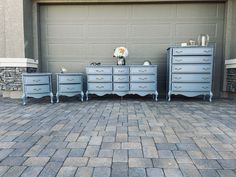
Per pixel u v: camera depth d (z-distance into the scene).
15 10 4.96
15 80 4.97
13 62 4.93
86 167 1.70
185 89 4.77
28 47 5.22
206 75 4.70
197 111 3.79
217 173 1.61
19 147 2.11
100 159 1.84
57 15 5.54
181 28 5.40
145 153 1.97
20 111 3.78
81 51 5.59
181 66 4.73
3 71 4.98
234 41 5.20
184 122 3.04
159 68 5.50
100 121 3.10
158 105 4.37
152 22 5.44
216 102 4.71
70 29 5.56
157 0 5.22
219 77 5.47
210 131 2.63
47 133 2.54
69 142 2.25
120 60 5.09
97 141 2.28
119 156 1.90
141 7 5.42
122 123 2.99
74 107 4.17
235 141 2.28
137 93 4.88
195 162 1.79
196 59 4.68
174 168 1.69
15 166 1.72
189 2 5.31
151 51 5.49
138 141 2.28
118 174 1.60
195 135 2.48
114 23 5.49
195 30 5.39
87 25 5.53
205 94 4.75
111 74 4.88
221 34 5.36
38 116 3.41
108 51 5.55
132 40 5.50
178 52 4.71
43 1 5.37
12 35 5.00
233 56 5.23
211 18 5.34
